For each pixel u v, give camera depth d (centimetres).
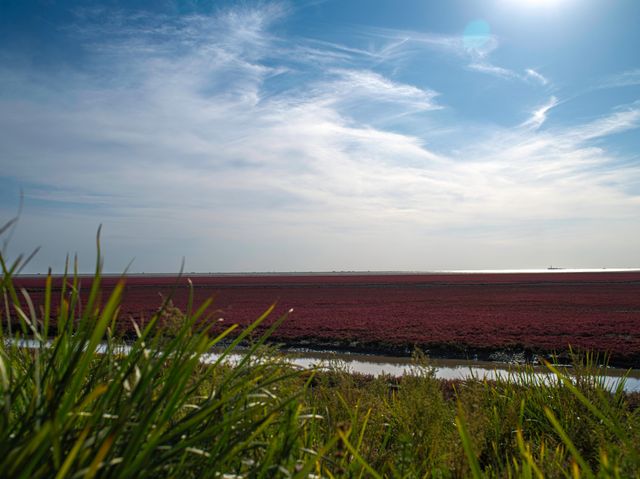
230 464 144
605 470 139
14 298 129
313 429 212
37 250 129
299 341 2059
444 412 297
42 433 90
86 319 122
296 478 131
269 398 179
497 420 319
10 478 89
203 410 141
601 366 421
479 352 1791
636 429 241
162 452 125
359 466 198
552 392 390
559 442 297
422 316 2778
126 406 109
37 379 112
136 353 132
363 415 305
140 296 4556
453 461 239
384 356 1802
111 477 103
